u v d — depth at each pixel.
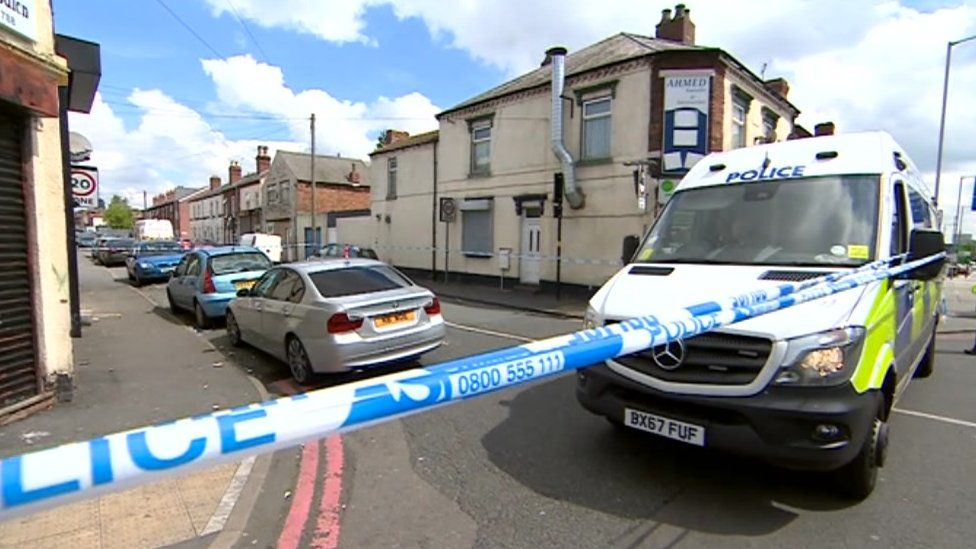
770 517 3.08
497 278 17.03
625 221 13.48
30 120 4.62
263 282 7.18
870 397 2.94
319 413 1.27
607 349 1.94
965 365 6.98
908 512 3.12
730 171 4.60
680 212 4.56
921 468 3.71
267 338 6.66
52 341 4.93
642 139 13.11
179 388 5.66
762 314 2.72
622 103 13.49
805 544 2.81
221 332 9.28
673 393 3.12
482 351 7.62
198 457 1.10
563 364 1.79
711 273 3.71
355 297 5.79
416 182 20.48
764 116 15.89
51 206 4.89
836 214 3.81
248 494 3.42
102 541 2.85
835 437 2.79
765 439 2.87
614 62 13.48
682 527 3.00
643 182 12.46
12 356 4.54
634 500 3.32
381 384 1.39
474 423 4.74
